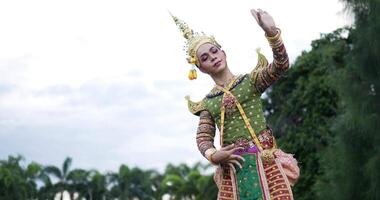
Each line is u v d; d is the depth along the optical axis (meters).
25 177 52.25
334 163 19.81
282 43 4.59
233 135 4.82
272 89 34.38
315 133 29.44
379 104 18.83
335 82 20.03
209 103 4.96
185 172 64.38
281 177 4.66
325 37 32.50
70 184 61.72
